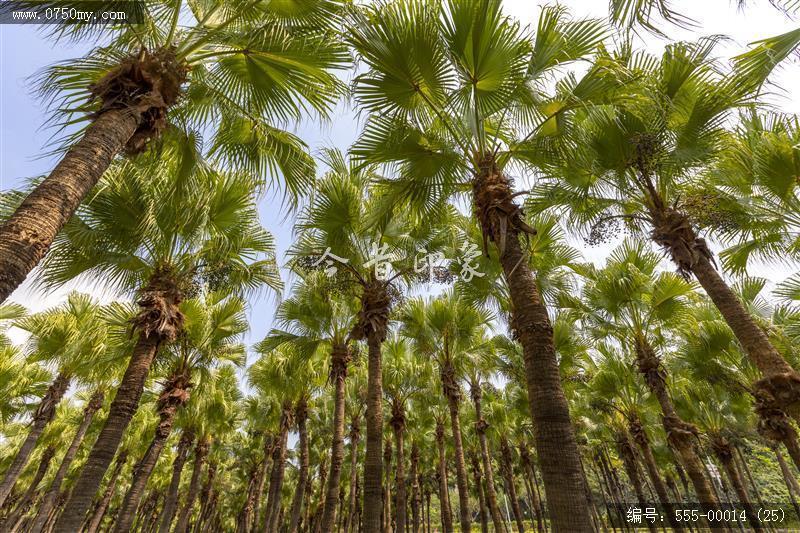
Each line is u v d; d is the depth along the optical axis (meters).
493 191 4.29
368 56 4.09
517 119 5.07
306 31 4.21
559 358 11.55
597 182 5.88
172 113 4.79
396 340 14.87
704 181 6.09
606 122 5.02
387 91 4.39
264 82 4.75
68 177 2.65
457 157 4.85
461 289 9.34
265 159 5.68
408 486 28.52
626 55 5.24
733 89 4.53
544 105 4.64
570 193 6.21
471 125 4.41
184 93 3.97
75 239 5.16
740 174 5.71
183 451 14.63
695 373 10.13
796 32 3.66
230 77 5.00
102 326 9.70
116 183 5.01
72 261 5.42
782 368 4.48
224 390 17.08
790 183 5.13
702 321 9.76
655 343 9.81
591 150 5.27
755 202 5.61
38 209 2.40
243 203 6.57
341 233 7.31
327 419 21.64
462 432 22.42
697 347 9.84
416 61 4.03
